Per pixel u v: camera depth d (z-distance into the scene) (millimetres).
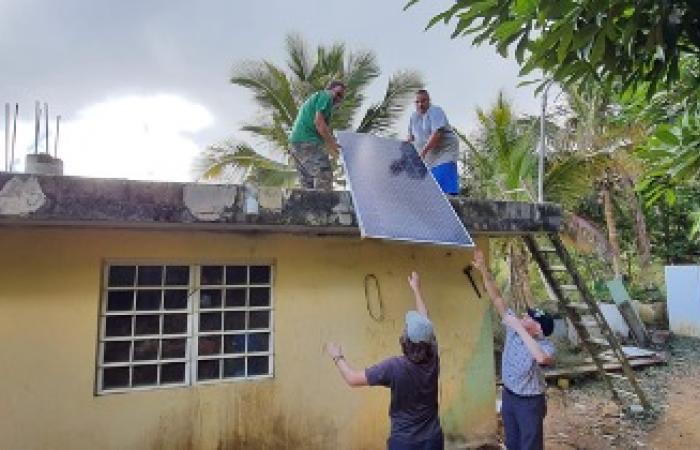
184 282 4184
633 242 16109
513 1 2578
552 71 2939
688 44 2707
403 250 5051
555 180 12070
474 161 13469
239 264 4371
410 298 5023
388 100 15914
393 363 3094
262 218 3705
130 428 3832
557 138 13648
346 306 4707
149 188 3361
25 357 3564
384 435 4758
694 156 3822
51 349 3637
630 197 14195
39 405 3580
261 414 4277
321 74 15727
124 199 3281
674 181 4215
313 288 4586
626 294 11711
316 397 4496
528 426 3953
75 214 3131
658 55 2691
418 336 3068
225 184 3605
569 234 12234
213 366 4230
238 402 4207
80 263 3762
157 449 3906
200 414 4066
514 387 4043
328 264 4680
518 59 2631
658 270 15594
